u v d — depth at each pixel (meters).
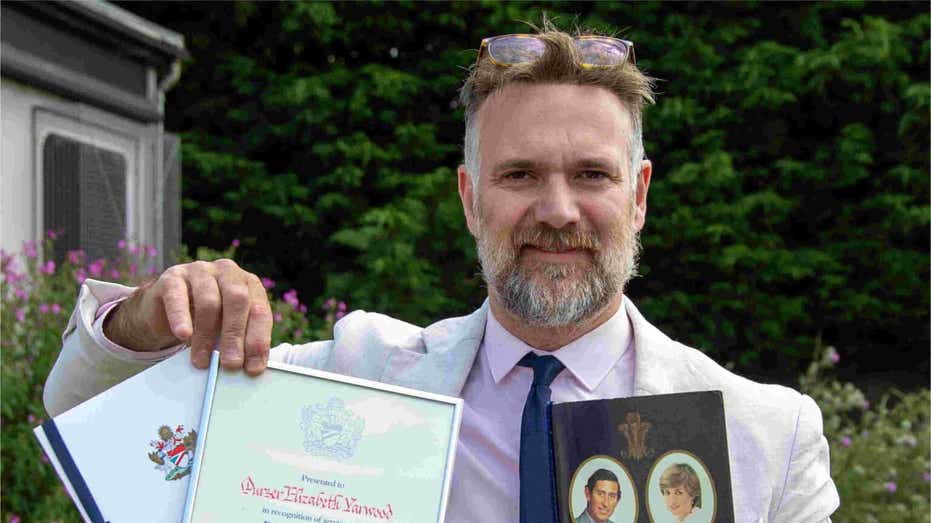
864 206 8.33
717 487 1.54
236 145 9.21
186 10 9.21
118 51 6.11
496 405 1.77
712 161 7.98
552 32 1.83
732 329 8.37
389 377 1.82
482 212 1.73
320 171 9.18
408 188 8.80
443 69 9.04
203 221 8.88
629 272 1.74
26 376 3.93
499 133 1.71
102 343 1.59
